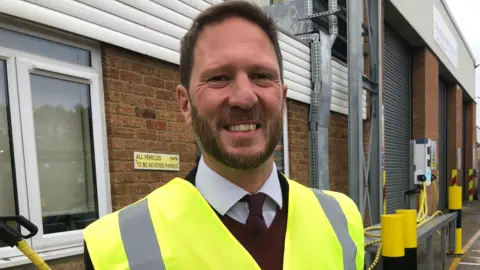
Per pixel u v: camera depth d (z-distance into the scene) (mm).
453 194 5250
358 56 4062
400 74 7402
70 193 2230
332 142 4734
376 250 2646
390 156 6707
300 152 4113
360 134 4090
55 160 2162
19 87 1943
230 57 865
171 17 2686
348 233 1127
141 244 869
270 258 910
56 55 2123
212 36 897
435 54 8641
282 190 1065
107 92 2330
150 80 2582
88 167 2309
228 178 945
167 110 2689
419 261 5016
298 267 917
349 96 4109
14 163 1926
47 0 1984
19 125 1940
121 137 2395
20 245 1420
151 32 2543
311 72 4242
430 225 3697
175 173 2742
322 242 1011
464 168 13750
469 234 7039
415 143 5160
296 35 4297
